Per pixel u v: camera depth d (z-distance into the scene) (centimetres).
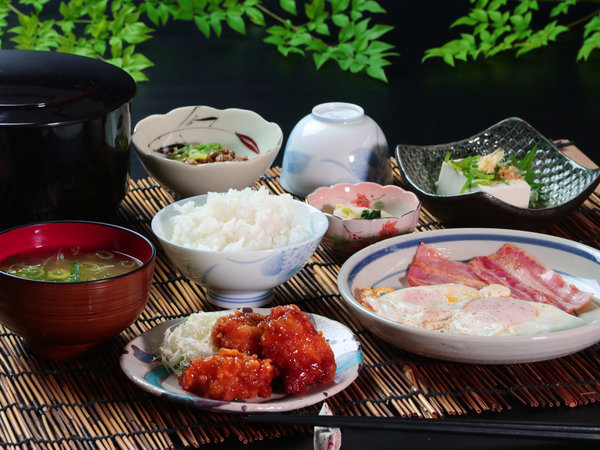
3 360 106
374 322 103
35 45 180
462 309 107
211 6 197
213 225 109
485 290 110
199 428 100
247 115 130
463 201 119
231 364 99
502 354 102
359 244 117
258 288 110
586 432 97
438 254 114
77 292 100
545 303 109
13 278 100
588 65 189
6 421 100
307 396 100
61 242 107
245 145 130
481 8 193
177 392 100
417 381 105
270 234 110
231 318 103
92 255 107
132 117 162
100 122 113
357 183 127
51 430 100
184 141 129
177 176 121
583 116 169
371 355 108
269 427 100
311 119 130
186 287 115
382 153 130
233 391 99
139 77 173
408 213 117
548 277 112
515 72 186
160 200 129
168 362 102
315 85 178
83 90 114
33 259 106
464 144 133
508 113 170
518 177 125
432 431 97
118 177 118
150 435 100
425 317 106
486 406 103
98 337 103
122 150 117
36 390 103
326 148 128
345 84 179
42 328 102
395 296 109
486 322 105
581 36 205
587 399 104
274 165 146
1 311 102
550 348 102
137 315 105
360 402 103
